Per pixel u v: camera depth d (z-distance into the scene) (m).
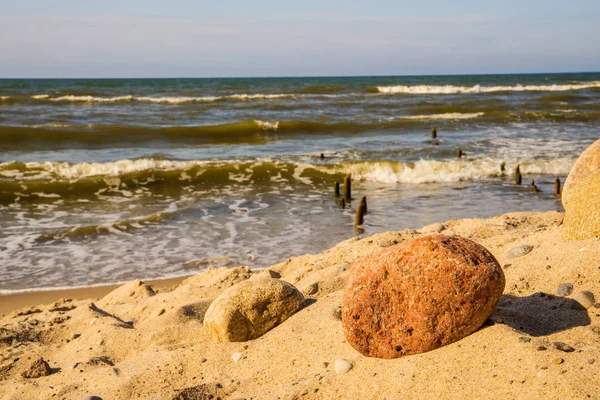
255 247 9.63
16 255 9.30
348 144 21.34
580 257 4.71
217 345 4.71
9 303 7.37
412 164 16.64
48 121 25.27
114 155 18.77
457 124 26.78
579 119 28.88
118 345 5.23
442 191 14.23
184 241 10.01
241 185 14.85
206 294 6.54
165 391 4.09
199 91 49.09
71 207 12.56
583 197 4.99
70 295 7.64
